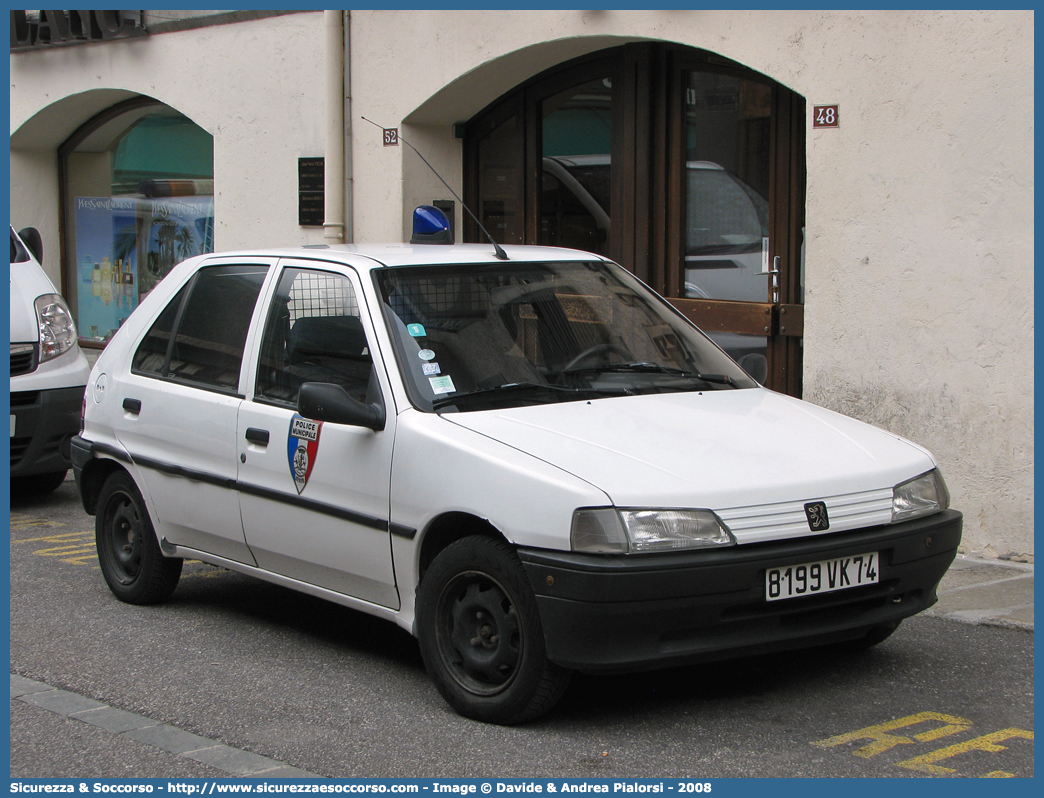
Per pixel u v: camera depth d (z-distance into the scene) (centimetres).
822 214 729
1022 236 650
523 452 429
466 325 498
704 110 870
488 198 1031
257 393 530
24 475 828
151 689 484
